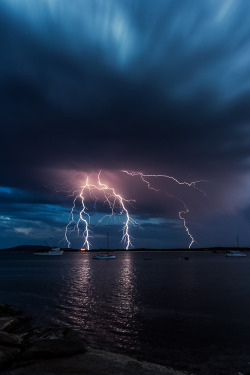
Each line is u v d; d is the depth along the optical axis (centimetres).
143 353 1366
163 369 1064
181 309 2300
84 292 3231
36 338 1432
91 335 1642
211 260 12938
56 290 3441
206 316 2070
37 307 2425
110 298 2817
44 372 932
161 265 9062
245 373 1148
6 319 1773
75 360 1056
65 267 8300
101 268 7712
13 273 6297
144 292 3209
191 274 5628
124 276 5272
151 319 1991
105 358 1102
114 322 1917
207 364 1238
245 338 1582
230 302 2592
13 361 1037
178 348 1436
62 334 1612
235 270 6656
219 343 1504
